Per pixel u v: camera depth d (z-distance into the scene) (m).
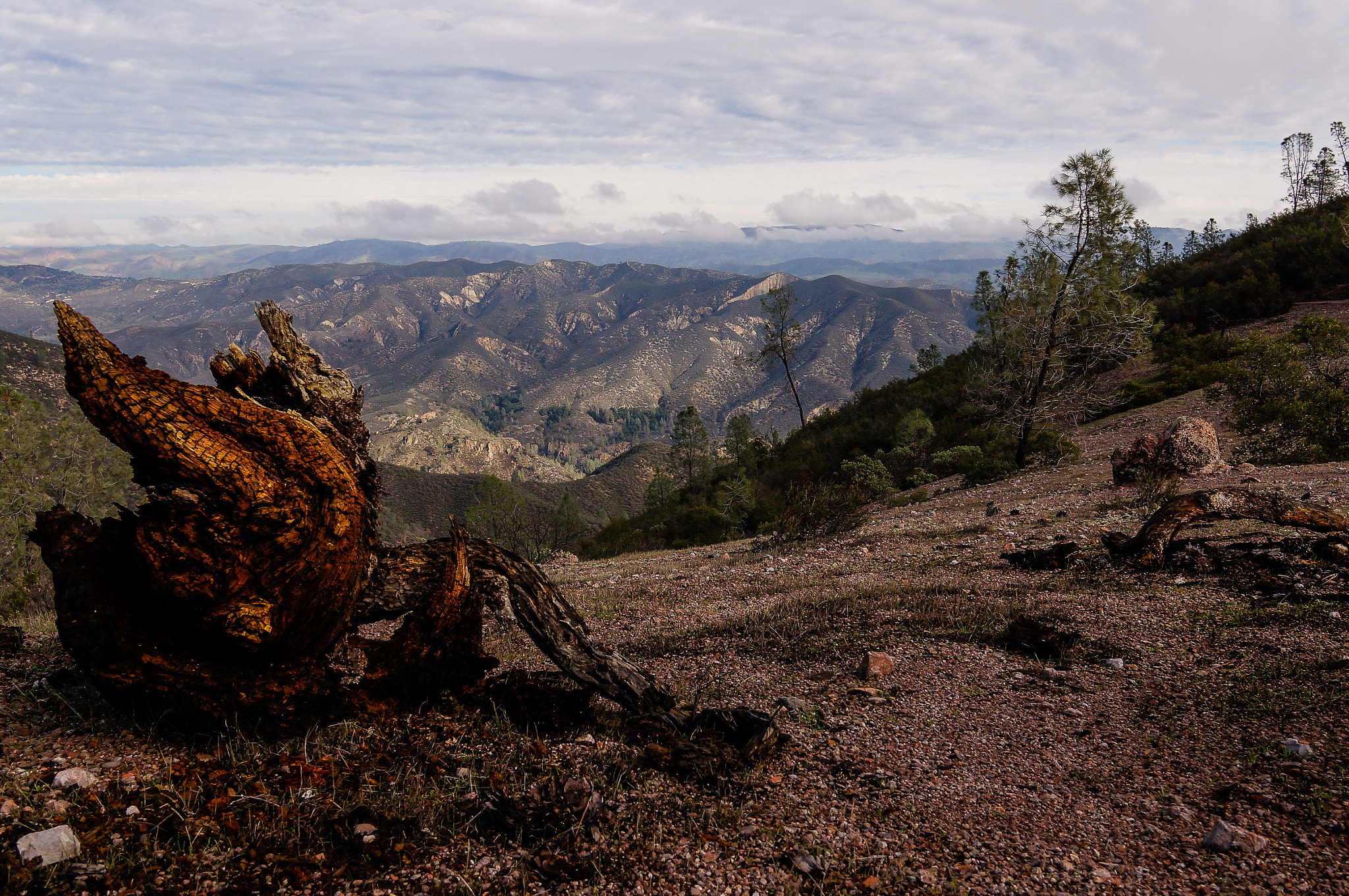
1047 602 8.31
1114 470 20.52
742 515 32.38
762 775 4.34
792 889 3.09
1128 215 25.34
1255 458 21.42
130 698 4.07
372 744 4.32
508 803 3.61
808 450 51.81
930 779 4.29
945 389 48.81
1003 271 29.22
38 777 3.53
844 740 4.94
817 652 7.21
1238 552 8.84
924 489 30.86
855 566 13.05
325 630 4.36
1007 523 15.94
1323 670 5.36
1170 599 7.85
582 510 157.00
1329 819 3.49
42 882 2.82
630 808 3.80
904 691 5.93
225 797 3.55
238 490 3.77
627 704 4.96
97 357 3.71
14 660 5.63
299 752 4.14
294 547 3.97
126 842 3.14
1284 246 51.62
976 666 6.46
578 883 3.11
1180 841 3.48
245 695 4.12
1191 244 84.12
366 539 4.59
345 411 4.88
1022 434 29.80
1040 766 4.46
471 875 3.13
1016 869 3.28
